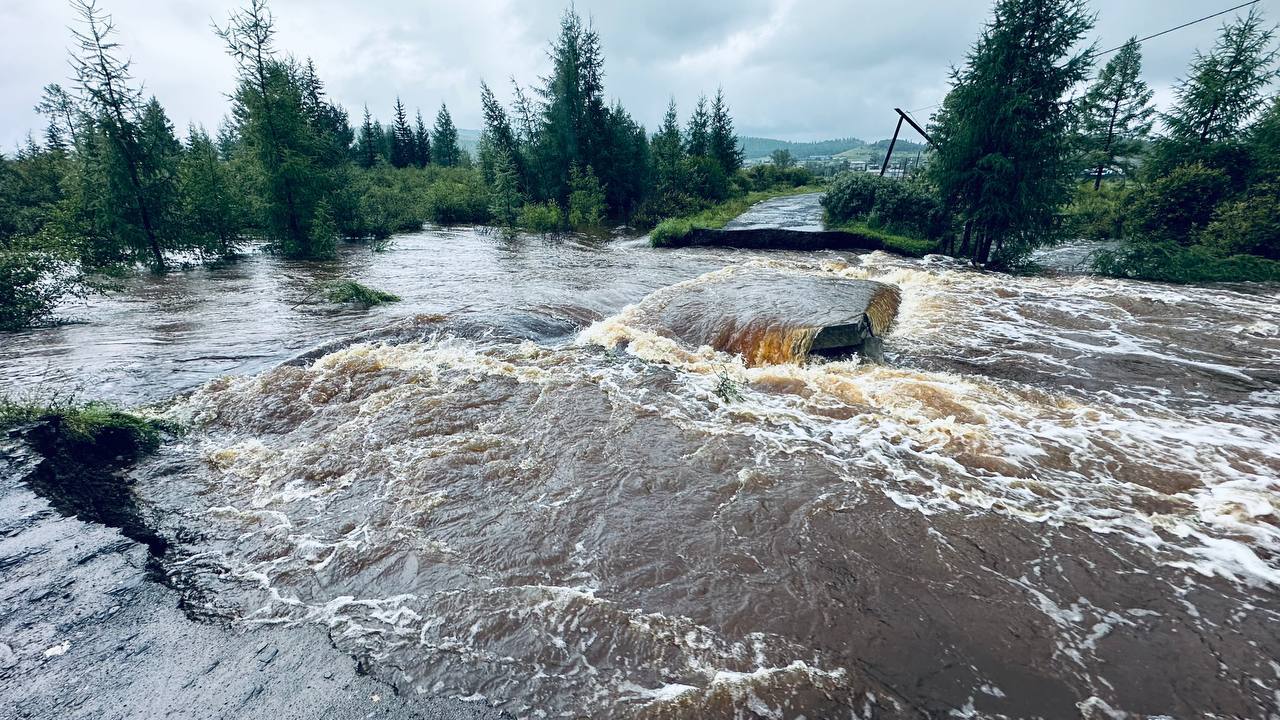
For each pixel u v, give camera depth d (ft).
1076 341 28.25
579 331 31.32
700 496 15.02
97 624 10.54
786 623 10.77
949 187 54.95
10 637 10.05
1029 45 48.39
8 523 13.26
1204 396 21.74
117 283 45.44
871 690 9.34
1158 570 12.17
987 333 29.60
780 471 16.15
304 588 11.89
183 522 14.29
